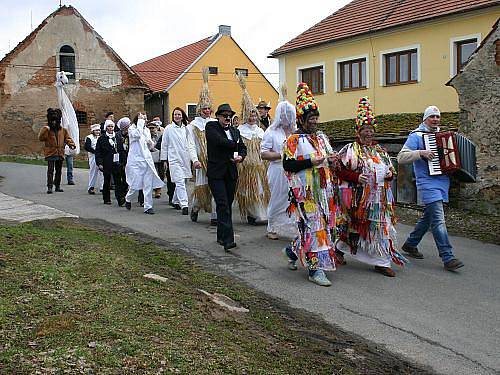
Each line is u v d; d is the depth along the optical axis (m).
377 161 7.91
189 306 6.06
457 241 10.31
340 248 8.26
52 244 7.92
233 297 6.80
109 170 13.56
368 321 6.29
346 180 7.96
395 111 22.88
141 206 13.53
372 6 25.30
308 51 26.39
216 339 5.27
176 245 9.27
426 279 7.79
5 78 35.06
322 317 6.38
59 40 36.12
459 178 8.58
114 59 37.34
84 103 36.72
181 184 12.33
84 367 4.35
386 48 23.03
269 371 4.79
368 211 7.89
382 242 7.92
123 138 13.56
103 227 10.54
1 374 4.13
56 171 16.23
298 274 7.87
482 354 5.55
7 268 6.58
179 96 44.06
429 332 6.03
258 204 11.04
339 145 16.41
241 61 46.56
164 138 12.54
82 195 15.57
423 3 22.47
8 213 11.62
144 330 5.17
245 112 11.12
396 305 6.78
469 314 6.53
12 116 35.31
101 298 5.88
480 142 12.32
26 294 5.79
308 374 4.90
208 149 8.95
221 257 8.63
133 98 37.81
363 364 5.25
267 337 5.66
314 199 7.38
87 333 4.93
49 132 15.72
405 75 22.69
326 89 25.73
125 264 7.35
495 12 19.34
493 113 12.05
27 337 4.79
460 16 20.31
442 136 8.20
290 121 9.16
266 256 8.73
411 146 8.32
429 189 8.25
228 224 8.97
